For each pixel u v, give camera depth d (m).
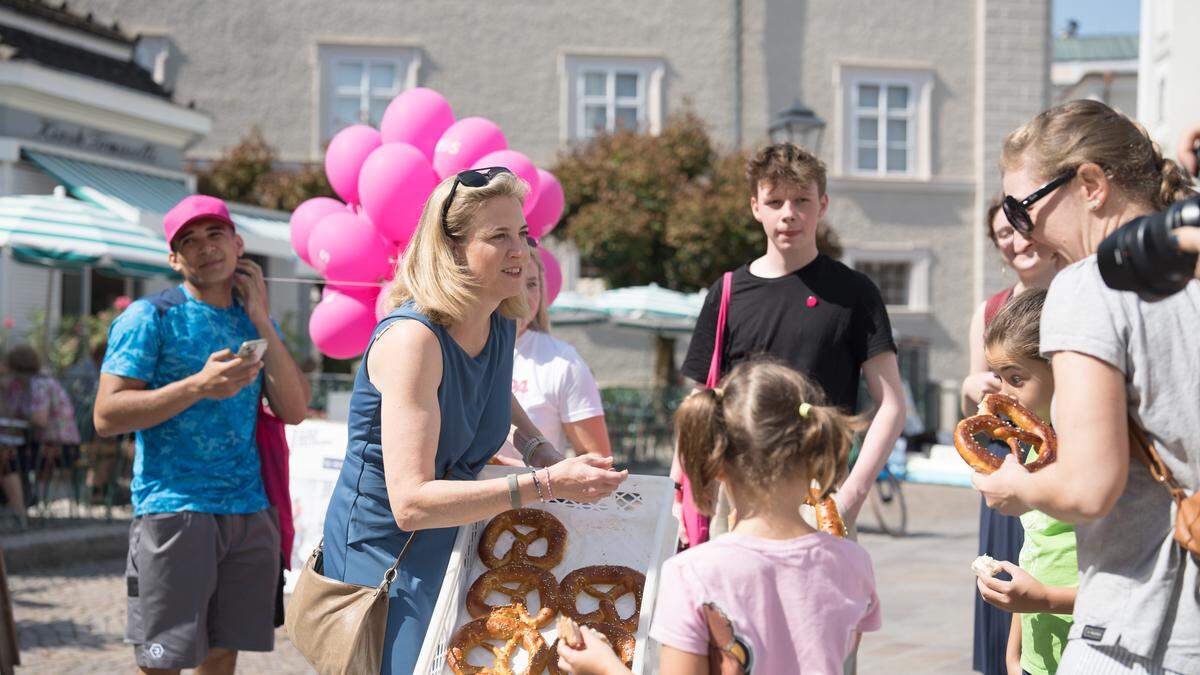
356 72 23.11
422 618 2.92
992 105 24.03
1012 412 2.53
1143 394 2.10
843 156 23.91
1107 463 2.07
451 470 3.01
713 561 2.38
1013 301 3.03
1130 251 1.83
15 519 9.67
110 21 22.67
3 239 10.25
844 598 2.41
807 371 4.05
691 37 23.61
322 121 22.94
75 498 10.36
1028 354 2.89
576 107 23.42
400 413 2.81
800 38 23.81
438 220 2.88
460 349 2.93
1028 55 24.11
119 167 15.59
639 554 3.03
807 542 2.42
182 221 4.21
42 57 14.69
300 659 6.30
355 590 2.94
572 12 23.44
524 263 2.93
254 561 4.20
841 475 2.53
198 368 4.24
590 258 20.05
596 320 17.89
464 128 5.63
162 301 4.28
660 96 23.48
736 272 4.30
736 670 2.31
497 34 23.36
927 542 10.92
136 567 4.07
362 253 5.61
